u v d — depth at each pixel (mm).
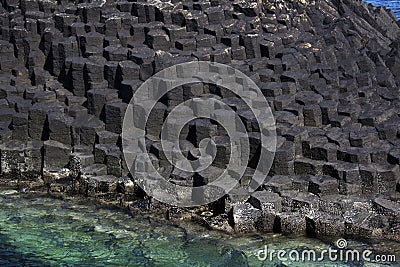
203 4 26062
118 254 19922
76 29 26156
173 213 21422
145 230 20938
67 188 22922
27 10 27812
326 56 26109
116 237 20672
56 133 23984
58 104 24875
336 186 21344
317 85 24625
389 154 21844
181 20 25609
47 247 20312
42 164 23938
